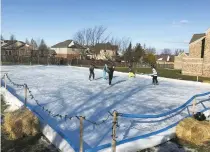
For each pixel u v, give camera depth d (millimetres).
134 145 6586
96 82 20141
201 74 33594
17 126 7012
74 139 6836
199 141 7258
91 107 10820
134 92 15656
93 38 73062
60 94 13727
